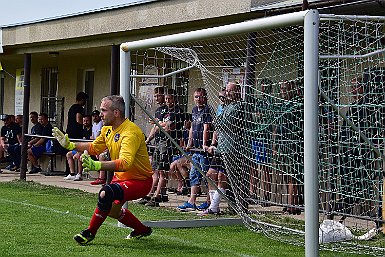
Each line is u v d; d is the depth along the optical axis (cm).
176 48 980
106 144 740
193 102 1143
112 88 1409
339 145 870
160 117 1130
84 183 1514
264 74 955
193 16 1176
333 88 863
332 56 750
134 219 772
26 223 909
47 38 1530
